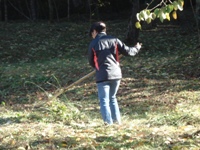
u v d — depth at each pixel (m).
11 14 31.70
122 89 12.08
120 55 7.55
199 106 9.49
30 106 10.57
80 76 14.06
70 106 9.26
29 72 15.25
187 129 7.05
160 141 6.16
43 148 6.11
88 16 29.55
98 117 8.94
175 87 11.92
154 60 16.55
